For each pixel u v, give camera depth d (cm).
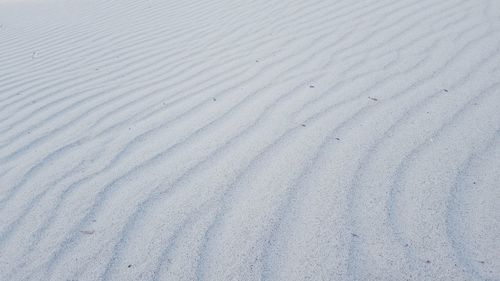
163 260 183
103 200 223
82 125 311
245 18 536
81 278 179
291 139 258
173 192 224
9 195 235
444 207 194
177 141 271
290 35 454
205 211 208
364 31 430
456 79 307
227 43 460
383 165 226
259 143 258
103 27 597
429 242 177
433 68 329
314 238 186
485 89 289
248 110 299
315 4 543
